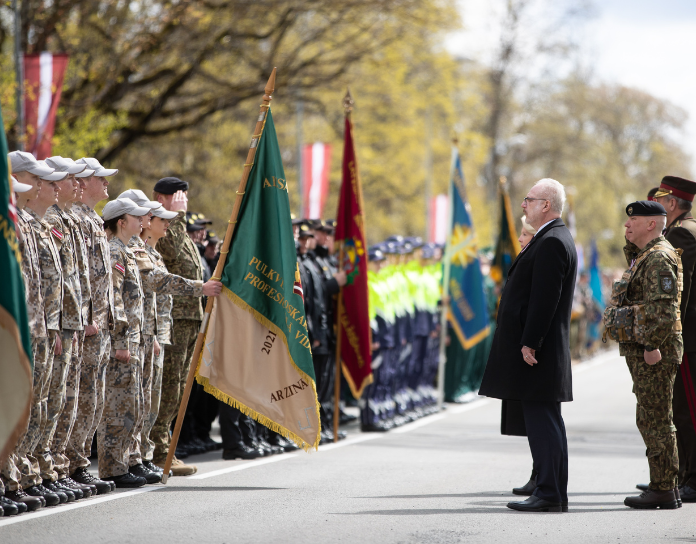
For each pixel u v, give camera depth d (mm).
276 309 21422
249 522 16625
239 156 67250
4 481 17109
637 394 19000
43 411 17516
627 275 19109
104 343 19469
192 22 53094
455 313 38531
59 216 18312
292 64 61438
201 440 28547
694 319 20016
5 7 43594
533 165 134875
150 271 20891
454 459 26109
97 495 19188
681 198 20766
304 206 53594
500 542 15398
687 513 18344
